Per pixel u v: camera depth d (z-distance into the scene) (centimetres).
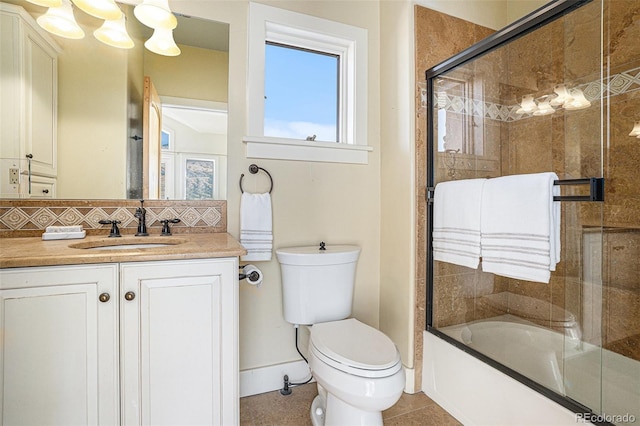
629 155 139
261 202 163
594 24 150
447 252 157
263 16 167
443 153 175
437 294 171
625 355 136
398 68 180
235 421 110
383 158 193
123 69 147
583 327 149
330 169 183
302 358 175
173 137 154
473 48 155
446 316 173
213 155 160
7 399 87
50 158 136
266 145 168
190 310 104
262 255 161
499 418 129
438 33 178
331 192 183
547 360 139
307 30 178
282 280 157
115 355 96
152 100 151
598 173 149
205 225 159
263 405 155
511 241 128
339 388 109
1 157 128
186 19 156
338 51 194
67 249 102
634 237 136
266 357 168
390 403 109
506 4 206
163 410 102
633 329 135
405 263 173
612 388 121
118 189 146
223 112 162
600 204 146
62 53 137
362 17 192
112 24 139
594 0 142
